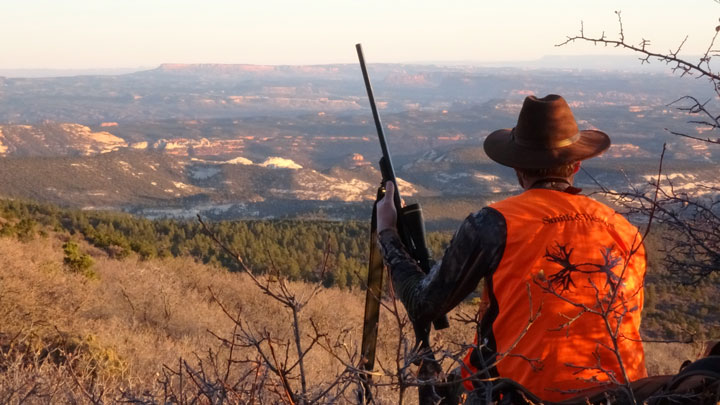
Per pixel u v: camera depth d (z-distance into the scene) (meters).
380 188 2.52
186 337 9.09
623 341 1.99
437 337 2.09
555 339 1.96
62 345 6.03
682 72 1.80
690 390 1.64
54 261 14.02
